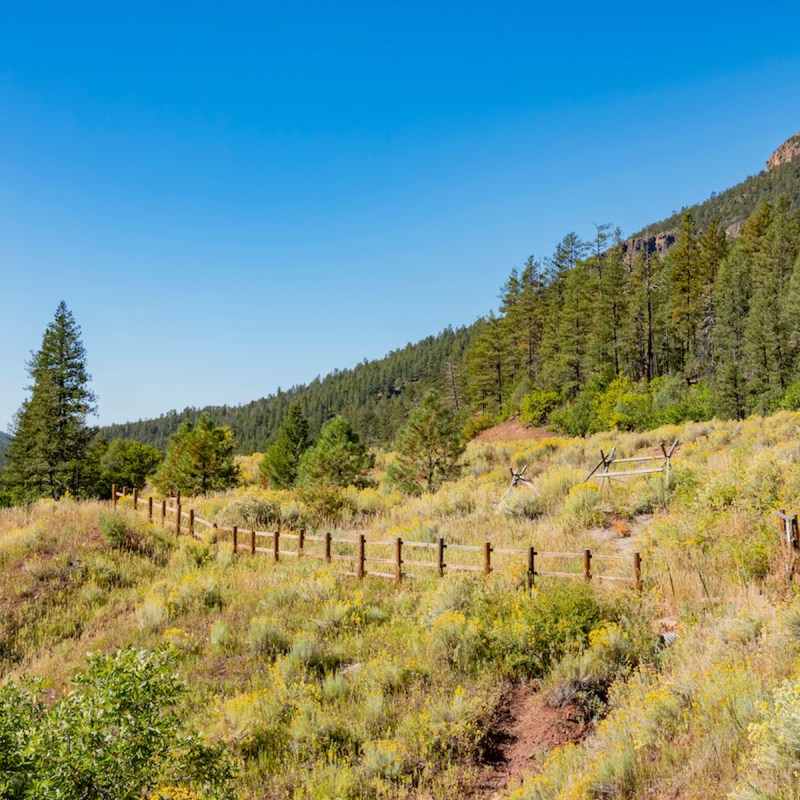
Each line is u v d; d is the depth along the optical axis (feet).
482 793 19.20
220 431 104.58
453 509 60.39
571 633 26.84
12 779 11.64
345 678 27.53
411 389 424.46
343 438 84.74
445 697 24.54
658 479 48.60
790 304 168.45
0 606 38.09
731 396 114.73
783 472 37.09
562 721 22.36
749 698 16.05
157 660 15.16
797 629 18.94
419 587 39.37
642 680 22.29
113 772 13.19
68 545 47.11
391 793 19.16
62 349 127.03
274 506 65.05
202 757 15.99
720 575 29.55
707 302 222.48
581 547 40.68
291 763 21.06
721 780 14.07
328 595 38.09
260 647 31.48
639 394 138.00
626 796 15.39
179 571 45.83
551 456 92.48
